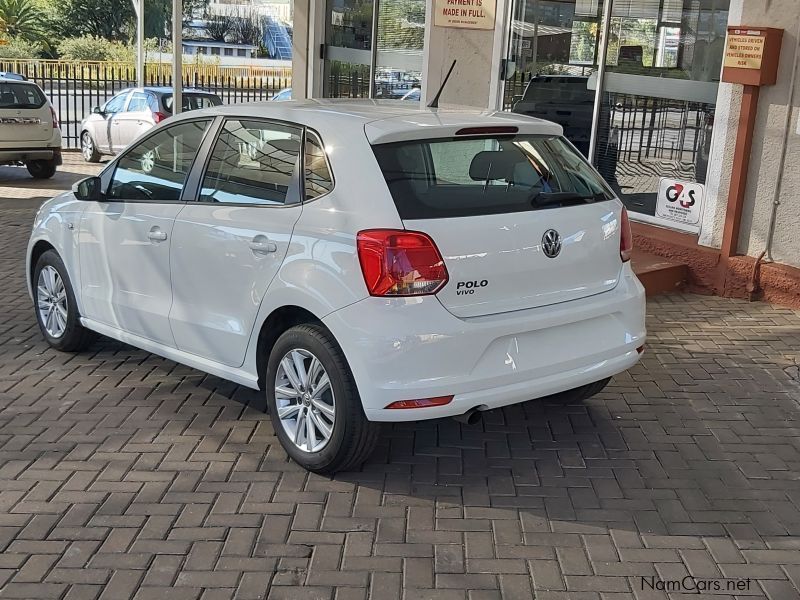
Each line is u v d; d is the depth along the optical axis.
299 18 13.11
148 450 4.70
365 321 3.99
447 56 10.27
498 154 4.42
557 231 4.34
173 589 3.49
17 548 3.75
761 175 7.32
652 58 8.33
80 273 5.82
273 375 4.54
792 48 6.94
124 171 5.56
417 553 3.78
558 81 9.39
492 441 4.90
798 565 3.74
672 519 4.10
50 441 4.78
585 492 4.35
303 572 3.62
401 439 4.91
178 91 10.80
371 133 4.24
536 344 4.28
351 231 4.09
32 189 14.53
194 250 4.87
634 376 5.85
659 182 8.34
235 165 4.86
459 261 4.04
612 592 3.52
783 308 7.29
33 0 40.00
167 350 5.22
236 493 4.25
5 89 15.09
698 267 7.77
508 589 3.53
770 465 4.65
